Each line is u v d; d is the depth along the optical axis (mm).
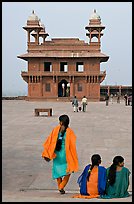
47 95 80062
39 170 10609
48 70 86250
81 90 79812
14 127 22922
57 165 8016
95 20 80375
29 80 80062
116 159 7605
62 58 79812
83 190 7688
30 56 79000
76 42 80062
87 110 43656
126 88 99250
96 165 7754
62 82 84438
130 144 15609
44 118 30688
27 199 6715
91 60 79625
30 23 80562
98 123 25875
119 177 7539
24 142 16078
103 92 100062
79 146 15000
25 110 43469
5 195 7508
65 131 7980
